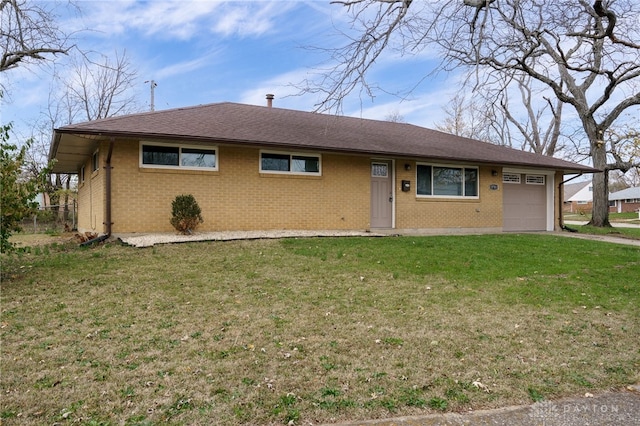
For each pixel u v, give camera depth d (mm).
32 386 3070
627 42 9086
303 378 3270
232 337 4105
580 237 13609
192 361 3541
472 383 3260
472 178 14875
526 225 16031
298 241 9812
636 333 4508
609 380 3406
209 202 10781
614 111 17219
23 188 6660
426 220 13898
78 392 2992
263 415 2730
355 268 7227
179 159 10461
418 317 4828
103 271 6668
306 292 5746
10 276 6379
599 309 5324
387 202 13461
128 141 9914
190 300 5277
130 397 2932
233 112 13523
